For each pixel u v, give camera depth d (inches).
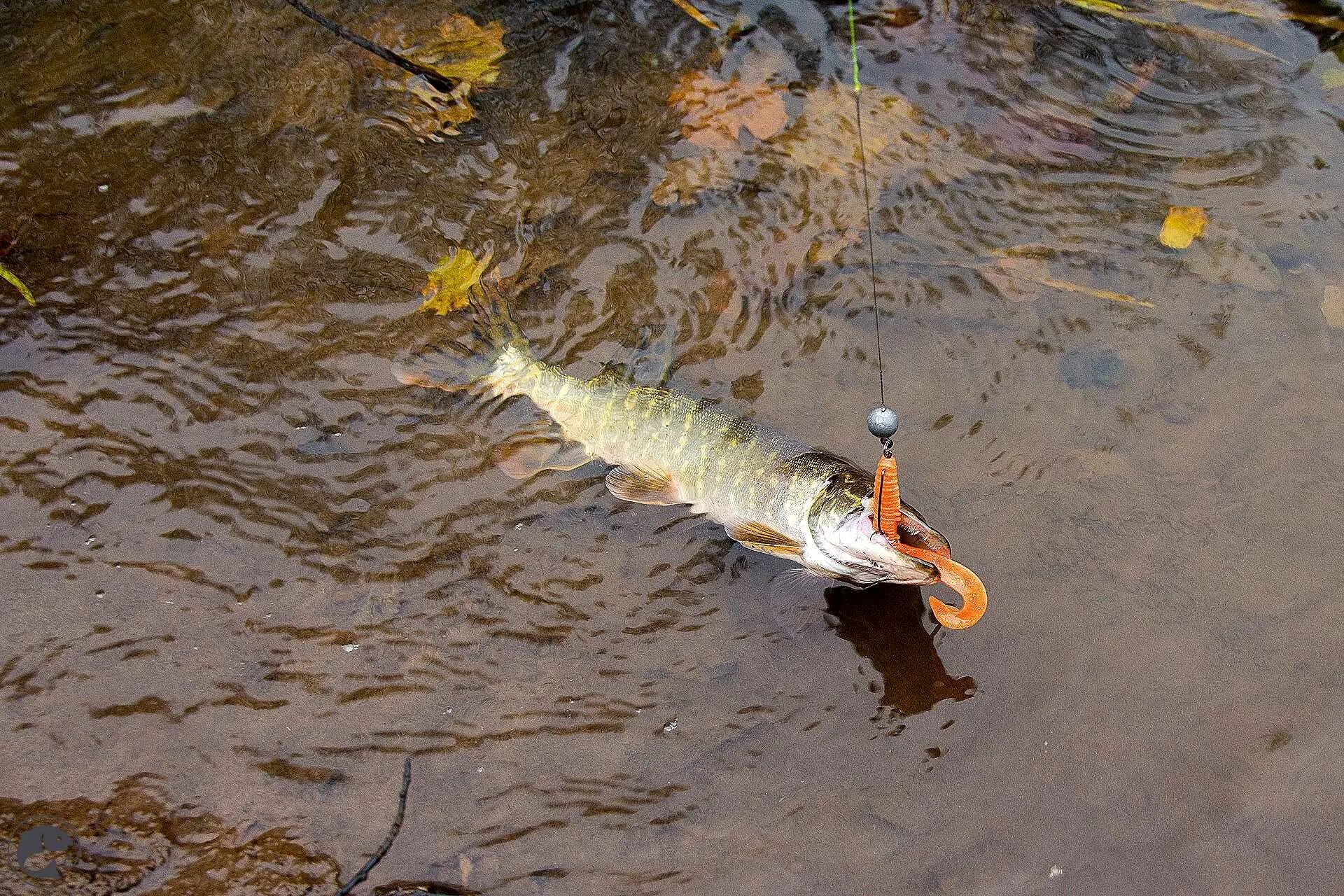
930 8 80.8
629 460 68.3
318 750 63.1
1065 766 63.2
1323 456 68.2
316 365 69.6
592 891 61.5
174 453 67.6
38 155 74.2
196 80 76.9
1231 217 74.0
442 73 77.6
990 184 75.0
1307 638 65.0
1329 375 69.9
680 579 66.2
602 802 62.7
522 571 66.1
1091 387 69.7
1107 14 80.8
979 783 63.1
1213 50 79.5
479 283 71.7
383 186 74.1
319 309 70.8
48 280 70.9
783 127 76.5
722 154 75.6
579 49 78.8
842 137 76.3
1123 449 68.4
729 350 70.5
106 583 65.2
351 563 66.0
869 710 64.1
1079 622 65.4
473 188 74.2
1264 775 63.0
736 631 65.4
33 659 63.9
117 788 62.2
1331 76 78.4
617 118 76.7
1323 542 66.6
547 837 62.2
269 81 77.0
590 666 64.7
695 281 72.1
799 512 66.3
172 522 66.3
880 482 63.2
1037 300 71.8
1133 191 74.9
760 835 62.4
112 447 67.5
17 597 64.7
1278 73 78.6
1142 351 70.6
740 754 63.4
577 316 71.1
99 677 63.7
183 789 62.4
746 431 67.7
